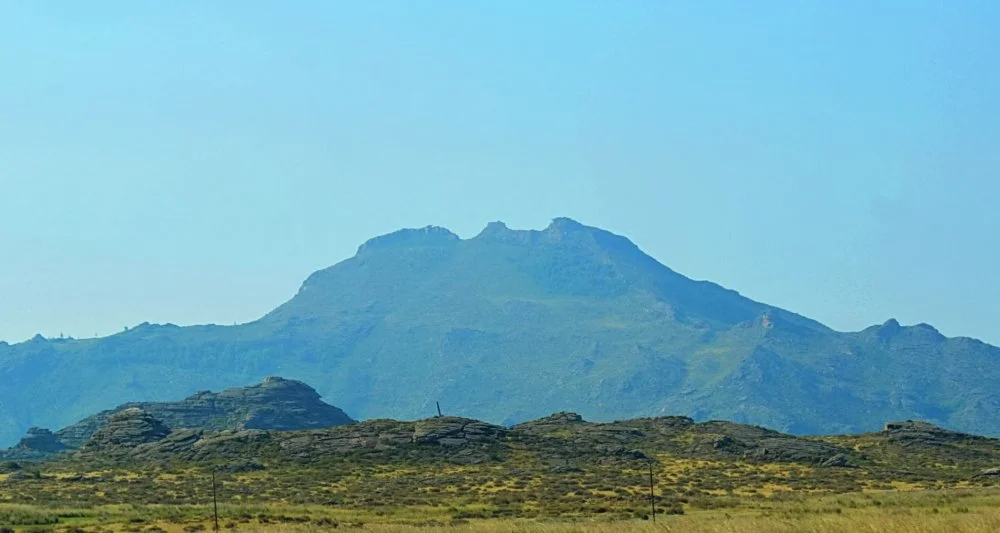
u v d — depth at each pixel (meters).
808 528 103.56
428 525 134.88
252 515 153.88
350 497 188.25
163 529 139.88
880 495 172.75
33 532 137.62
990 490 180.75
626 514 153.00
